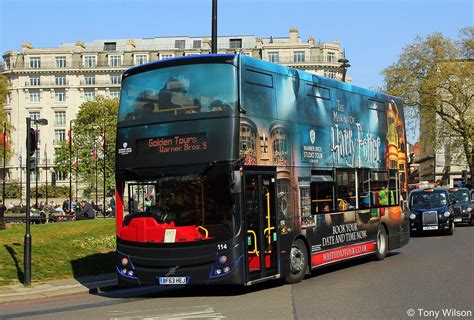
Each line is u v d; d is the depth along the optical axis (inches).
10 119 4352.9
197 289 544.1
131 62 4419.3
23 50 4404.5
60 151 3348.9
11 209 2148.1
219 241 448.1
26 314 434.9
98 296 529.7
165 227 465.1
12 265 624.4
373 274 592.4
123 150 493.0
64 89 4367.6
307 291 492.1
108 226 910.4
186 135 464.8
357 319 365.1
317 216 571.8
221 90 461.7
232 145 450.3
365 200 682.8
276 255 498.6
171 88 478.3
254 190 473.4
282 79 527.8
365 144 690.2
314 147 572.7
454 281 518.9
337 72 4323.3
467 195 1434.5
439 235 1144.8
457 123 2172.7
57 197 3366.1
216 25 756.0
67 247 729.6
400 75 2181.3
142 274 469.4
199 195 457.1
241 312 403.2
